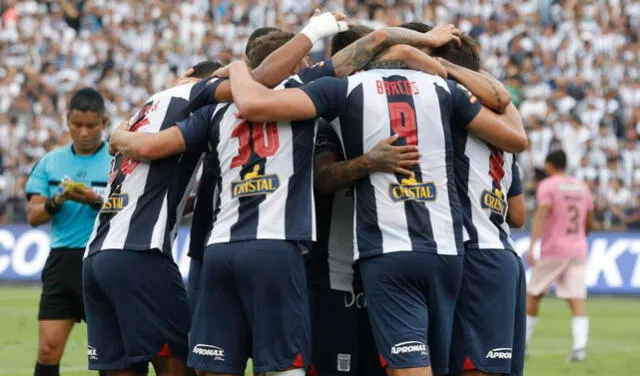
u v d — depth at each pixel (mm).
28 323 26781
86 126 15336
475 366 11719
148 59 48719
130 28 49594
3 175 41906
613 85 46781
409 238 11203
